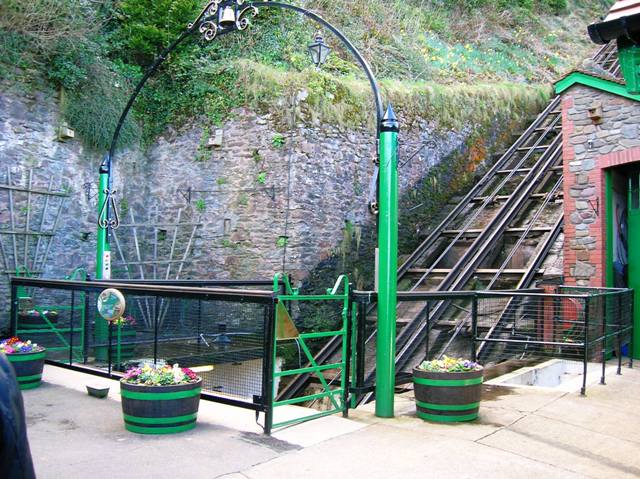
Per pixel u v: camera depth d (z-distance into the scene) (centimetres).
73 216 1179
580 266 959
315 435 490
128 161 1285
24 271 1082
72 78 1162
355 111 1278
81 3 1277
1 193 1066
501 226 1250
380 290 556
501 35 2544
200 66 1311
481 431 509
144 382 493
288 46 1425
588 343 693
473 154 1612
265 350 494
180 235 1255
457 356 940
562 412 582
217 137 1228
